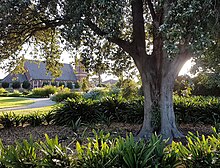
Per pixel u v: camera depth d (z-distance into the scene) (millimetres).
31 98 29188
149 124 6988
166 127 6711
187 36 4480
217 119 8969
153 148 2984
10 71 10492
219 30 4953
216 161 2963
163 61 6688
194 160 3037
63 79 50781
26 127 9344
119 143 3250
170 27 4402
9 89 43312
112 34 5152
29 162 3002
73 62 9648
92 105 10234
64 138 7094
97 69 8734
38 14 6664
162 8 5785
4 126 9156
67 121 9516
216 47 6207
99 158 2996
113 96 11227
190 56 6086
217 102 9719
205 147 3178
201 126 8914
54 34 9570
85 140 6230
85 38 6301
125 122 9789
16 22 6793
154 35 7031
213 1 4699
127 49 7133
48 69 11242
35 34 9570
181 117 9250
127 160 2881
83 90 23781
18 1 5438
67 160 3020
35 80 47844
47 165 2953
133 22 7082
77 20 5359
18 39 8219
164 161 2973
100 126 9031
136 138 6898
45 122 9930
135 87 13266
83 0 5316
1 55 8578
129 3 5469
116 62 9477
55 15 6461
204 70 7410
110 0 4582
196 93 17266
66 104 10125
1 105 19219
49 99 26469
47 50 10625
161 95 6832
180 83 14625
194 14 4246
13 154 3057
